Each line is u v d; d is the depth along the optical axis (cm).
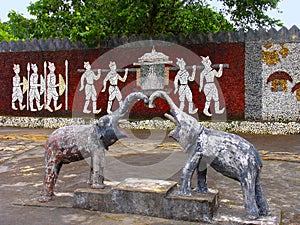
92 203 439
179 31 1480
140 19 1442
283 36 1212
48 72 1425
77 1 1708
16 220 408
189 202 404
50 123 1378
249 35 1244
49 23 1708
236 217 402
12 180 602
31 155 832
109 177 606
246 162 398
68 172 660
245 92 1249
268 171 659
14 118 1434
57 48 1416
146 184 450
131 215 421
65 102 1409
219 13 1584
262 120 1232
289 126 1168
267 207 412
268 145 947
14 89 1464
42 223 399
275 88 1223
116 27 1495
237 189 543
